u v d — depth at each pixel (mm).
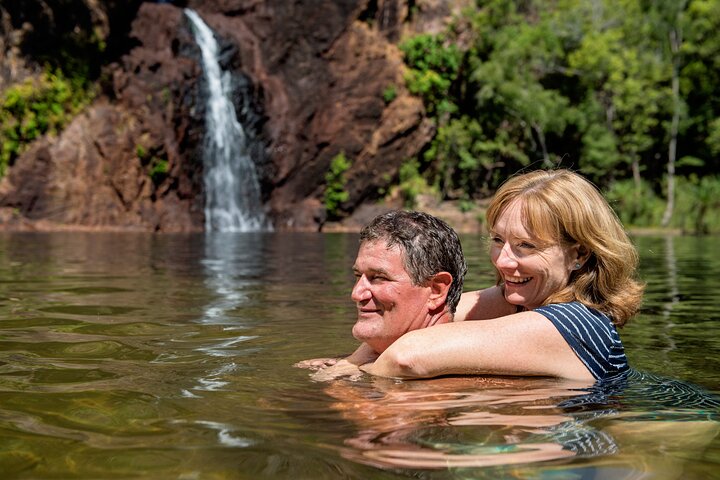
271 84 23406
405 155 24406
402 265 1946
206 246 11078
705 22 28828
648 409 1604
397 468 1184
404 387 1796
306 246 11383
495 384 1819
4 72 18422
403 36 25250
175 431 1404
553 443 1328
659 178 30078
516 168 26844
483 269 6715
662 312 3824
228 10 24125
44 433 1391
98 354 2391
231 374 2016
